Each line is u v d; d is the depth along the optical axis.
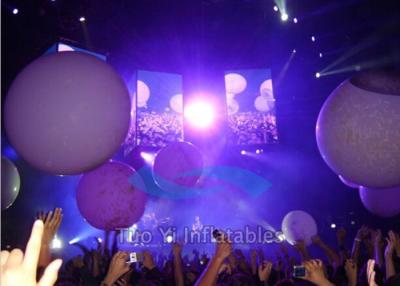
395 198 4.96
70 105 2.76
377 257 3.46
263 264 3.35
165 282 3.89
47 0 8.49
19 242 9.62
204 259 6.42
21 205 10.18
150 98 10.06
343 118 2.87
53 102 2.75
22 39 8.40
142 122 9.95
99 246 4.75
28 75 2.87
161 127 10.02
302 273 1.87
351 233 14.51
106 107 2.87
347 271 2.62
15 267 0.70
